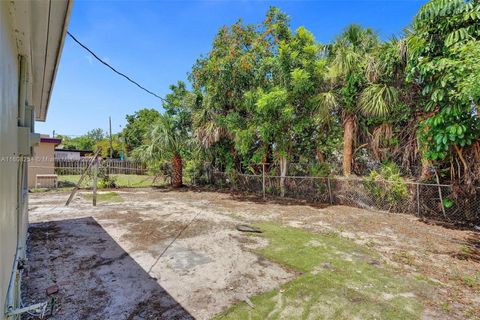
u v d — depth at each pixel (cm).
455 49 412
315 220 548
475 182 500
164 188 1101
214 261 338
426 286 270
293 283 279
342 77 699
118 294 254
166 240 420
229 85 868
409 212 581
